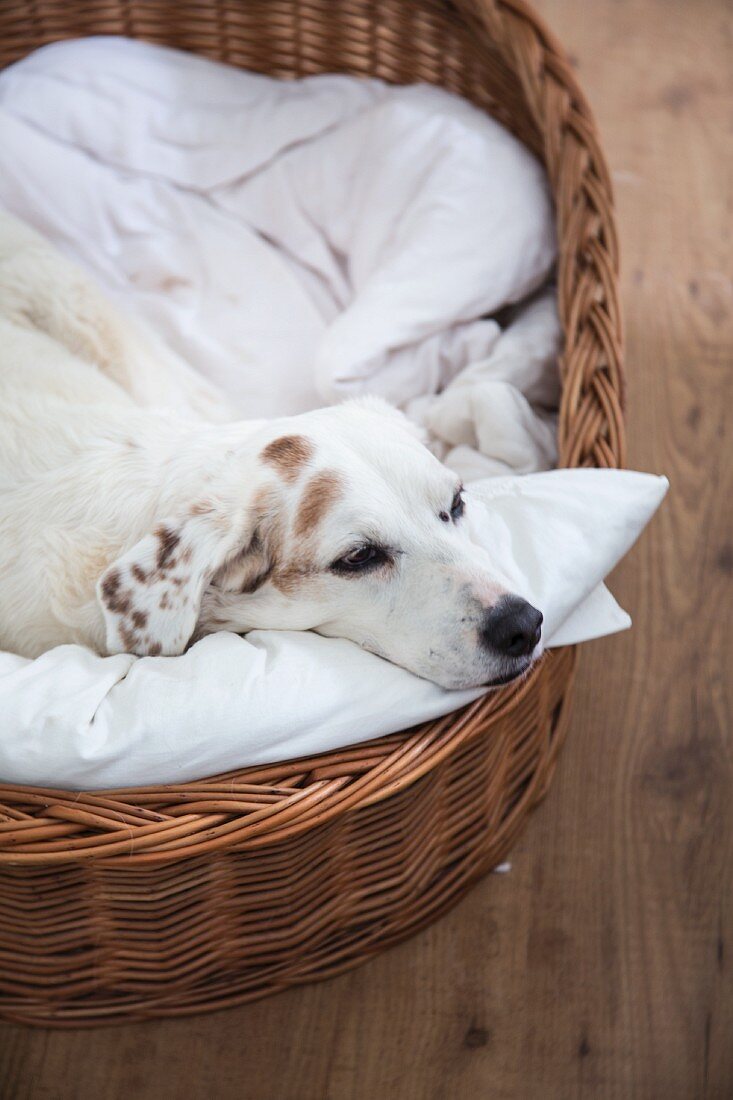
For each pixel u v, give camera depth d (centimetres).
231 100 312
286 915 197
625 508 207
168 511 198
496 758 208
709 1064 203
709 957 216
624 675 259
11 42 314
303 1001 213
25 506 209
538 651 191
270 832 172
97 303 262
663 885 226
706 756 245
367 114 297
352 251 297
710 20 408
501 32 268
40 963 197
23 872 176
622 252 341
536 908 224
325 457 190
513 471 250
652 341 320
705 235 345
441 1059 205
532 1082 202
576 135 260
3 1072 206
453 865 219
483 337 275
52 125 303
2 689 179
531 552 202
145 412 222
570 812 238
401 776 180
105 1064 206
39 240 268
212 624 203
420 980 215
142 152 307
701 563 277
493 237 272
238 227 304
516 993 213
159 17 313
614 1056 205
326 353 263
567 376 234
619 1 416
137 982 203
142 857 168
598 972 215
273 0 304
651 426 302
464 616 182
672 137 372
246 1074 204
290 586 192
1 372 229
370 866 199
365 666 186
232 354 289
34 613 204
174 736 173
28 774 174
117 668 186
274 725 175
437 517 193
